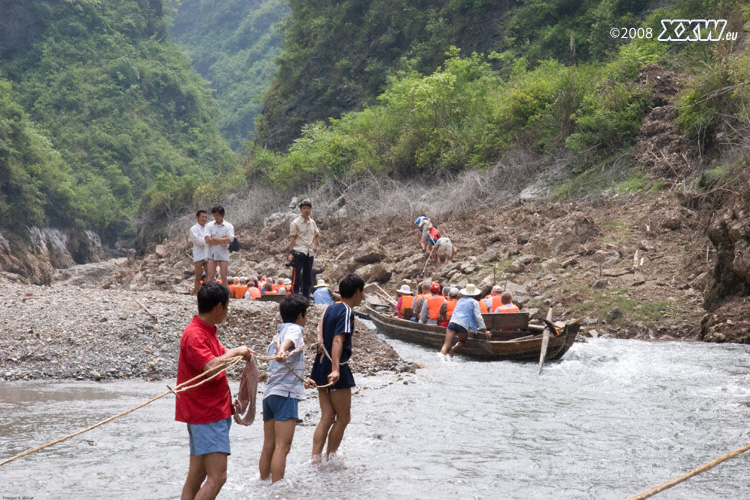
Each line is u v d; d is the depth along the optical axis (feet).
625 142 74.28
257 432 22.61
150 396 27.20
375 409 25.31
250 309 37.22
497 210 77.25
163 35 326.85
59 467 17.99
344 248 81.71
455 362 37.42
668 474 17.79
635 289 50.08
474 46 126.52
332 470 18.06
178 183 153.99
